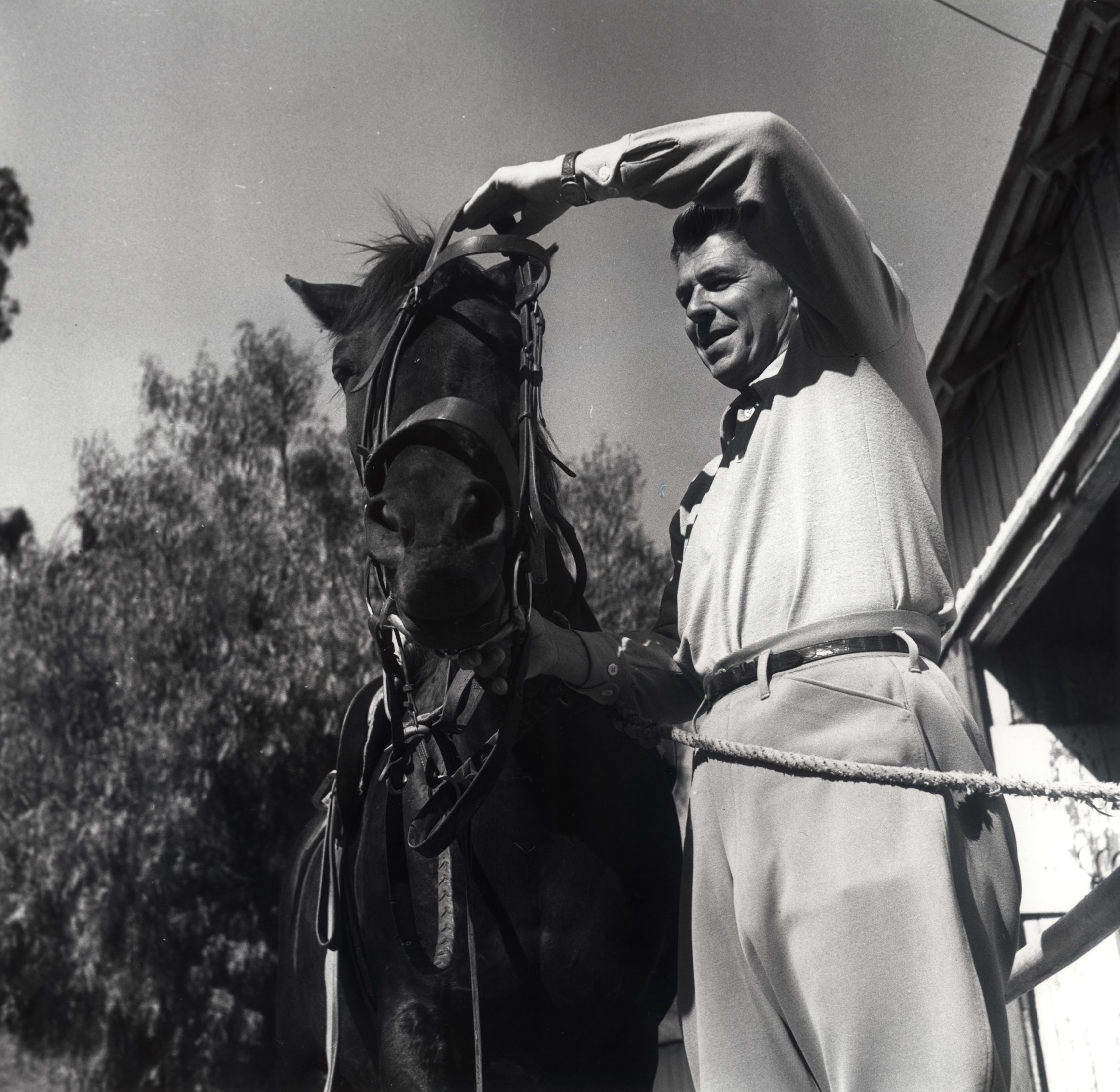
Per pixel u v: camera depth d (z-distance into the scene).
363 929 1.96
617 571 10.70
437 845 1.70
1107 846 4.75
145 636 11.93
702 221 1.91
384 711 2.07
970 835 1.54
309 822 2.93
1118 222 3.55
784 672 1.60
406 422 1.64
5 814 11.53
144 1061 10.69
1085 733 4.92
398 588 1.54
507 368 1.79
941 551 1.67
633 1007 1.93
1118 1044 4.31
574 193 1.73
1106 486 3.87
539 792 1.84
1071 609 5.04
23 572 12.47
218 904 11.12
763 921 1.52
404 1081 1.79
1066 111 3.62
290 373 13.47
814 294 1.64
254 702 11.61
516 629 1.64
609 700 1.79
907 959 1.41
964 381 4.61
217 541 12.51
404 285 1.92
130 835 11.12
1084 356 3.85
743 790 1.58
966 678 5.01
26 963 10.88
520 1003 1.83
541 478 1.90
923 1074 1.36
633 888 1.91
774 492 1.69
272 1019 11.05
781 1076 1.55
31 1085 10.79
